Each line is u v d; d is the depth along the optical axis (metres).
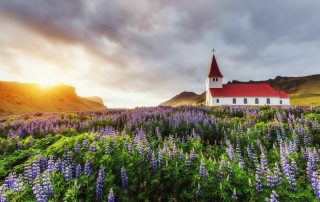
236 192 7.39
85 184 7.74
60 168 8.73
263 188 7.56
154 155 8.96
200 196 7.49
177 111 23.80
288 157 9.79
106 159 8.69
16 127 19.69
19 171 9.84
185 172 8.22
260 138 13.70
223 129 15.44
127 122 18.25
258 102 92.81
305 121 15.37
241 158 10.59
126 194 7.74
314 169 8.74
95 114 27.23
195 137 13.64
